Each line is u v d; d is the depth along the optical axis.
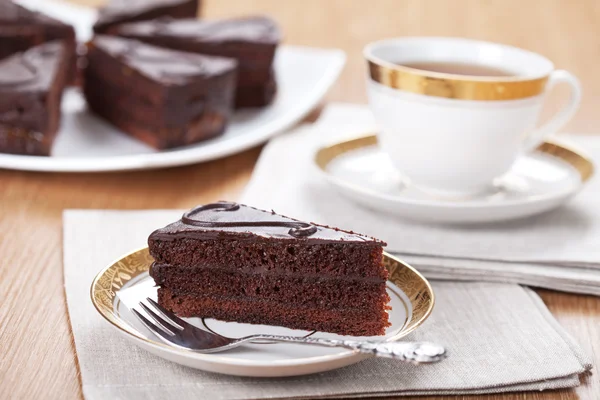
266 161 1.13
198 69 1.23
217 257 0.93
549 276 0.98
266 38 1.32
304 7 1.82
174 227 0.93
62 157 1.18
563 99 1.33
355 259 0.92
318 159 1.08
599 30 1.66
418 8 1.82
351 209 1.05
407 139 1.04
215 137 1.24
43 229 1.05
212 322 0.94
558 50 1.52
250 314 0.94
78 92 1.37
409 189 1.07
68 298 0.95
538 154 1.12
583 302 0.98
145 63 1.24
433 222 1.03
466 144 1.03
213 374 0.88
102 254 1.00
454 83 1.01
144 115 1.22
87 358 0.89
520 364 0.90
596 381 0.90
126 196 1.11
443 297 0.97
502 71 1.08
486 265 0.98
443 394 0.88
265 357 0.89
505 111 1.02
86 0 1.85
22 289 0.97
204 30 1.37
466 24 1.68
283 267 0.92
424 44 1.10
